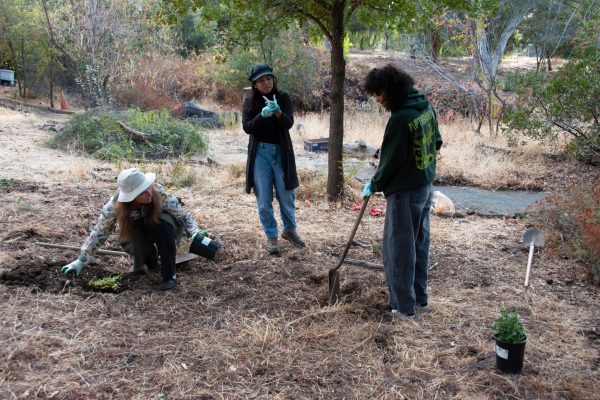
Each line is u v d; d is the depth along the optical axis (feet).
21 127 42.52
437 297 15.25
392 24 23.94
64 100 60.49
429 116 13.12
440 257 18.38
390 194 13.33
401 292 13.67
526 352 12.57
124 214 14.12
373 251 18.24
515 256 18.76
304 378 11.20
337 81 23.65
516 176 32.55
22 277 14.71
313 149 39.75
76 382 10.62
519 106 39.34
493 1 22.08
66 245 17.26
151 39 62.80
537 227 21.06
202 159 34.30
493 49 52.60
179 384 10.77
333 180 24.39
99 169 28.94
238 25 23.93
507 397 10.94
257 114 17.57
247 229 19.97
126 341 12.16
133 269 15.53
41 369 10.98
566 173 33.81
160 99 54.19
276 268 16.66
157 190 14.69
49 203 21.86
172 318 13.35
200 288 14.98
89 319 13.00
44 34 61.46
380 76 12.67
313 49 66.44
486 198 27.89
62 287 14.51
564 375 11.77
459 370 11.76
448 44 54.44
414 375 11.51
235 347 12.19
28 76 65.67
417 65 63.10
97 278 15.12
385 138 12.95
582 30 40.04
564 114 37.32
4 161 29.17
